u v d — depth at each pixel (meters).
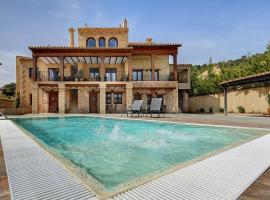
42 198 2.02
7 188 2.24
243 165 3.05
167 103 21.27
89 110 21.62
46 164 3.12
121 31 23.25
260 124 8.73
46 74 22.41
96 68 22.56
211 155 3.71
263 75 12.09
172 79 22.78
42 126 10.91
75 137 7.50
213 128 8.22
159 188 2.29
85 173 3.04
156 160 4.26
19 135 6.02
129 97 18.73
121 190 2.26
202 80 28.33
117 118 12.87
